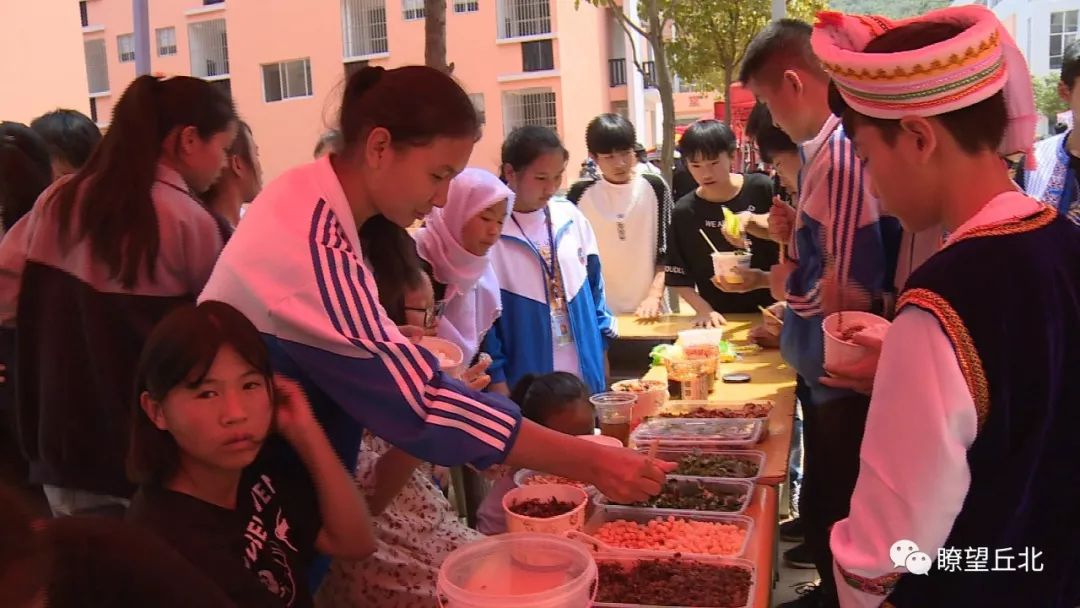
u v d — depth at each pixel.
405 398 1.41
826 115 2.23
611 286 4.05
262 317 1.42
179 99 1.90
